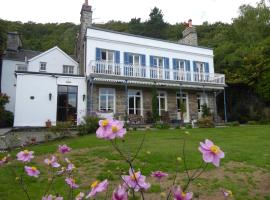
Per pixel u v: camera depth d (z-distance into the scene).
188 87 23.92
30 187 6.15
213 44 41.16
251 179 7.21
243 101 28.12
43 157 9.13
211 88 24.80
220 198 5.82
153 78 22.20
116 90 21.80
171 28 52.12
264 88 26.12
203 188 6.33
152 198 5.38
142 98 22.69
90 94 20.78
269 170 8.00
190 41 27.78
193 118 24.64
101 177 6.77
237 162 8.78
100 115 19.23
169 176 7.00
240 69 28.23
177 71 24.14
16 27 48.25
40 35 49.69
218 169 7.90
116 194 1.59
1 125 23.22
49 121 17.70
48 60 26.36
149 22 51.66
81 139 13.15
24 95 19.08
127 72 21.97
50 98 19.55
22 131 18.00
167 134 14.76
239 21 43.69
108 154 9.26
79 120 19.97
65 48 45.84
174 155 9.09
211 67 27.09
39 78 19.59
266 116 25.58
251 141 12.75
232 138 13.66
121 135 1.64
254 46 30.66
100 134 1.64
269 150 10.59
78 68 26.89
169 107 23.80
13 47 30.64
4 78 28.08
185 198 1.66
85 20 24.14
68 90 20.27
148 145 10.95
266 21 41.97
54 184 6.33
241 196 6.02
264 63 26.86
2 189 5.99
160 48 24.72
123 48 23.03
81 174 7.17
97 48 21.95
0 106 20.20
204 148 1.58
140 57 23.70
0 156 8.38
